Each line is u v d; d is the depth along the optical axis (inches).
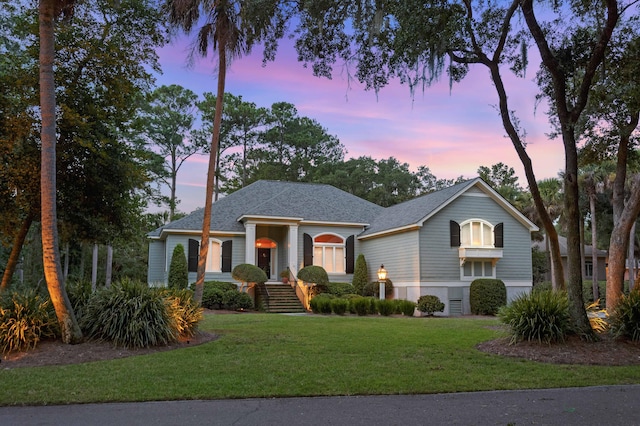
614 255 481.7
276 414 225.0
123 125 627.2
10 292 423.2
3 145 503.8
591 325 437.7
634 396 265.1
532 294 442.3
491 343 425.7
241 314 728.3
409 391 269.6
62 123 535.5
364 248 1071.6
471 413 227.8
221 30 525.0
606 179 1165.7
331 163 1980.8
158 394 258.2
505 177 2017.7
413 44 430.6
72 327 390.0
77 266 1359.5
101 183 571.8
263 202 1039.0
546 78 522.0
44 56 393.1
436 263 892.6
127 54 568.4
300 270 928.3
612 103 496.4
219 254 981.8
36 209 542.6
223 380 287.9
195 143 1857.8
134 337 387.2
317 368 323.0
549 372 322.7
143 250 1578.5
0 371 311.7
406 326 563.5
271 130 1990.7
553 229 462.0
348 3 441.7
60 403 244.8
